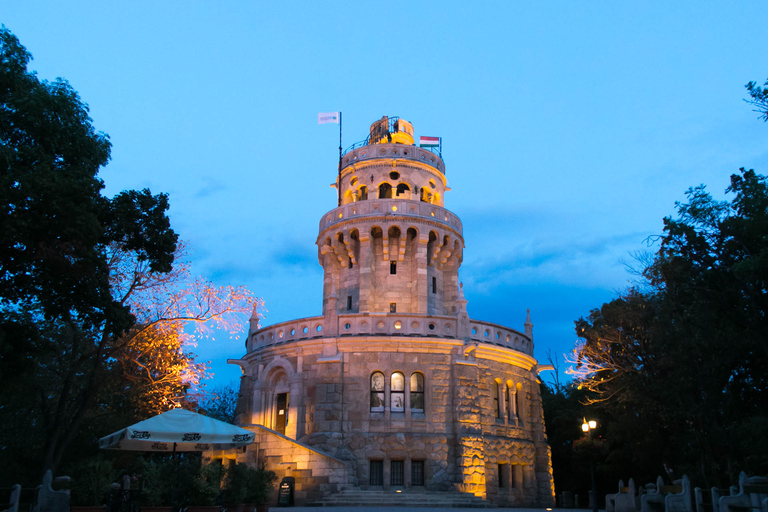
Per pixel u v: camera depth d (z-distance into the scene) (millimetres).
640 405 44781
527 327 48812
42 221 22547
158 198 29062
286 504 33719
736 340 35688
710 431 36781
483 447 39156
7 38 23953
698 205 33469
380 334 40156
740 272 28688
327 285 51312
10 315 26000
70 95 25594
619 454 51938
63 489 25859
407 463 37844
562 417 59812
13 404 33500
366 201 50281
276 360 42094
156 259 28812
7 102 23281
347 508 31375
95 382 34062
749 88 29375
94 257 24078
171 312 36844
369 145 54688
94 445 37406
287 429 39906
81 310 25500
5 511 22312
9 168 22109
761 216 30859
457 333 41031
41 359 34125
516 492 41719
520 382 45219
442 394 39562
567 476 59719
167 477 22469
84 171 24734
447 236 51312
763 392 38406
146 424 24109
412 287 49281
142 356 39031
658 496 32875
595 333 46719
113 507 23141
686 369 36906
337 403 38531
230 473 25531
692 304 36094
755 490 27328
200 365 40250
